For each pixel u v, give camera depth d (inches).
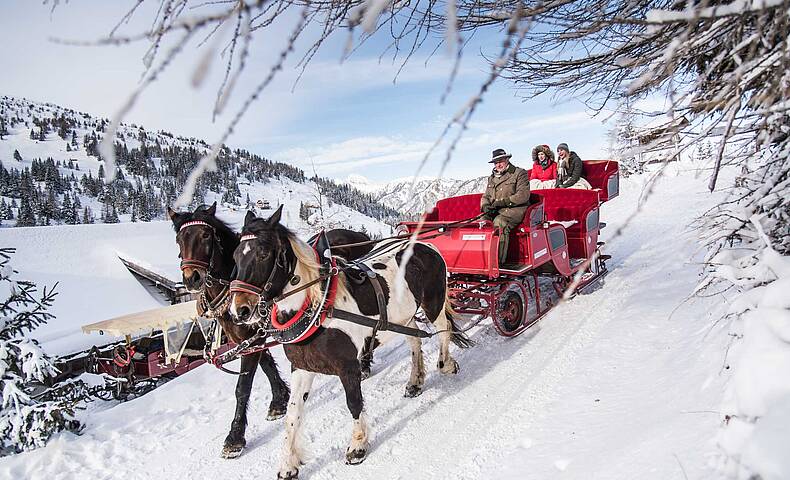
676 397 156.2
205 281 199.2
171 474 190.9
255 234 162.2
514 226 267.7
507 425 188.2
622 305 293.0
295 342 172.7
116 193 5187.0
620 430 153.6
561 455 154.2
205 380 278.7
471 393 221.3
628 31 91.4
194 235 198.8
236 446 197.9
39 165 5792.3
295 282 166.9
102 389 270.2
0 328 239.0
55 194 5083.7
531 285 360.8
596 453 145.6
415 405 218.2
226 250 207.9
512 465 160.2
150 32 42.4
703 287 163.2
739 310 135.9
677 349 200.2
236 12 34.9
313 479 175.6
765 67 62.1
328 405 229.8
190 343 379.2
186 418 238.1
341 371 177.8
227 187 5871.1
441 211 333.1
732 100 62.8
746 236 155.3
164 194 5369.1
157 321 295.4
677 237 434.9
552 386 210.2
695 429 125.9
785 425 93.2
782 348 109.4
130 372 353.4
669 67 61.2
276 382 227.1
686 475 108.0
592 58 112.6
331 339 173.6
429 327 307.9
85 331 293.7
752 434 97.6
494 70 38.7
